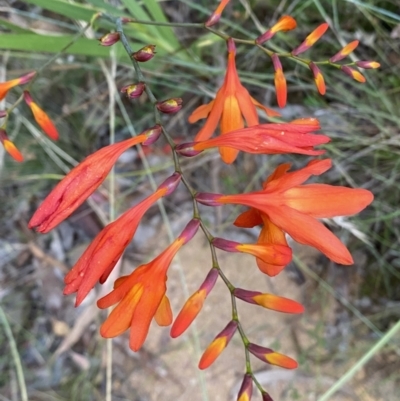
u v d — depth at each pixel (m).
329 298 0.28
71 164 0.30
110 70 0.26
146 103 0.29
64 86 0.29
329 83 0.26
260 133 0.12
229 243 0.12
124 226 0.12
